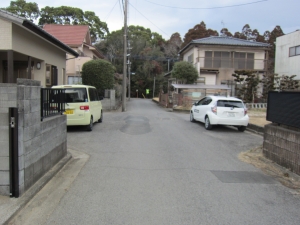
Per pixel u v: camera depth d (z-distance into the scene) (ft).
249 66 92.68
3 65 44.42
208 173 18.51
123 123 42.27
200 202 13.58
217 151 25.39
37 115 15.02
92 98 36.58
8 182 12.82
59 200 13.50
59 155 19.54
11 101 12.90
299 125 18.07
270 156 21.54
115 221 11.44
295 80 74.54
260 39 165.89
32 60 45.29
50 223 11.21
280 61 84.69
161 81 179.01
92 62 70.18
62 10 135.23
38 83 15.75
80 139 29.48
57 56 53.72
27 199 12.89
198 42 90.48
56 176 17.11
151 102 120.88
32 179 14.48
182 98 76.48
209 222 11.53
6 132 12.68
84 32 90.17
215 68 90.17
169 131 35.86
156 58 170.50
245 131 38.75
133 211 12.39
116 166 19.56
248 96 78.38
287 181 17.21
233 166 20.45
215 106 37.14
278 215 12.42
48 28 92.58
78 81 82.17
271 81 79.30
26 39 38.06
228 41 95.40
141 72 180.04
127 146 26.25
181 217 11.91
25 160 13.53
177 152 24.38
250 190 15.51
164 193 14.61
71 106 32.96
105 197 13.93
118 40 169.07
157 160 21.44
